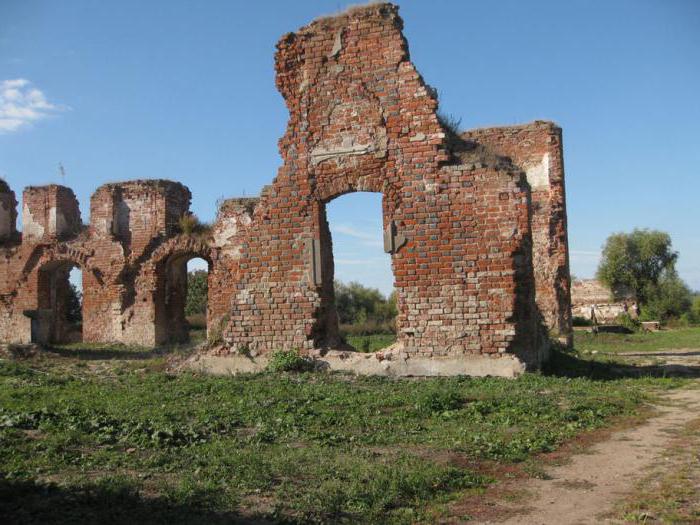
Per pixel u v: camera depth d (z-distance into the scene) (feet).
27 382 42.50
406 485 18.10
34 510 16.06
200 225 87.10
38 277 92.79
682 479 18.85
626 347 77.82
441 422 27.14
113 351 74.23
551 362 47.09
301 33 45.14
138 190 89.20
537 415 27.99
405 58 42.83
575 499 17.52
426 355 40.57
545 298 72.38
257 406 30.68
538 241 73.46
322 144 44.14
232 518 15.76
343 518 15.96
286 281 44.19
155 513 16.03
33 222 93.91
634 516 15.85
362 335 96.12
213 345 46.14
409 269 41.29
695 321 168.25
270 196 44.98
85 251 90.68
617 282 181.06
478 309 39.93
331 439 23.94
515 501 17.43
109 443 23.38
